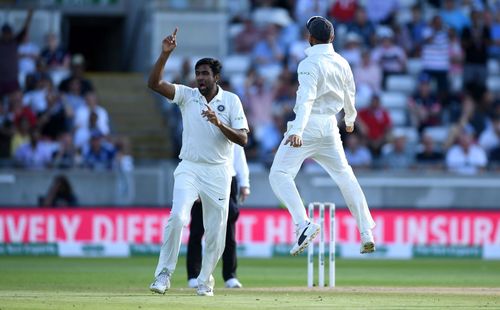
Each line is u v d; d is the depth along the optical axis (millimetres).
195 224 39594
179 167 33375
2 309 28797
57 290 37219
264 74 81500
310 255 39438
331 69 34250
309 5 84812
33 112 72250
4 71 74875
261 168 72188
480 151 73188
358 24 83250
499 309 30000
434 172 71312
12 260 61000
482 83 80625
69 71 79750
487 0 87312
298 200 34562
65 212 65250
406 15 87750
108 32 94125
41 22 83750
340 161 35125
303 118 33469
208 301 31703
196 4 83625
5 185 68188
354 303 31453
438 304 31422
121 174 68750
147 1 85312
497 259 66125
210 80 33031
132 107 82500
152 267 55094
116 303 30656
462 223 66688
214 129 33031
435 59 81250
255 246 65500
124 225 65375
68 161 69062
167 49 32344
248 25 84125
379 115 74312
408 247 66312
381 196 71062
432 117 78375
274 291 36906
